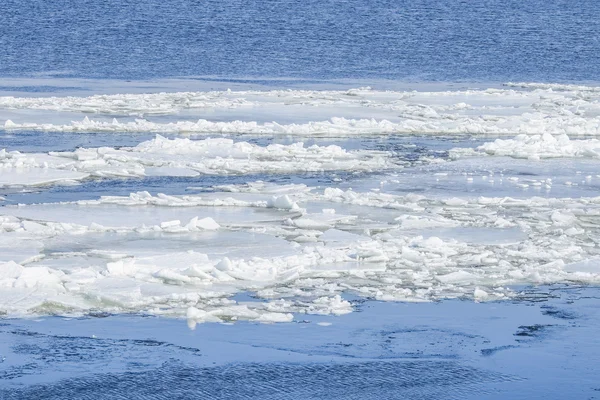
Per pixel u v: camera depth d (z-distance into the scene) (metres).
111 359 49.00
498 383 47.19
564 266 63.88
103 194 83.00
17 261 61.06
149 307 55.44
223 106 137.25
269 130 117.00
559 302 57.91
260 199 80.81
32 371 47.56
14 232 68.25
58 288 56.91
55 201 79.88
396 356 49.91
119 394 45.44
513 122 128.00
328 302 56.91
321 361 49.19
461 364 49.06
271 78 190.25
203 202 78.94
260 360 49.19
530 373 48.31
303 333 52.50
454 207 80.00
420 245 67.31
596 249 68.56
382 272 62.41
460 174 94.44
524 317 55.41
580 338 52.56
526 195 85.25
